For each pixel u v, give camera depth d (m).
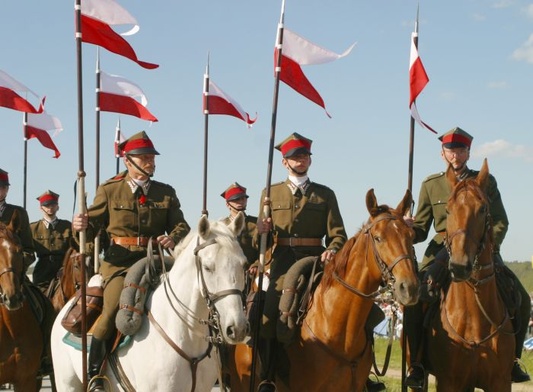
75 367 9.08
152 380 7.92
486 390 9.39
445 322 9.41
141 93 13.04
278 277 9.45
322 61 10.62
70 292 12.35
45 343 10.94
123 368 8.24
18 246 9.96
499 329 9.20
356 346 8.69
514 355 9.50
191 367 7.98
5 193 11.62
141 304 8.20
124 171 9.70
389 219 8.27
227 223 8.35
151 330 8.07
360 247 8.54
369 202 8.50
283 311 8.97
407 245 8.09
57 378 9.52
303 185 9.88
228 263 7.45
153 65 10.70
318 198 9.83
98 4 10.16
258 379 9.50
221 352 9.55
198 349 8.02
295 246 9.73
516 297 9.62
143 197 9.33
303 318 9.04
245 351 9.65
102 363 8.45
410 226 8.51
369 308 8.62
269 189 9.69
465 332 9.25
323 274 9.00
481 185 9.12
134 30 10.74
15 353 10.39
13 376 10.49
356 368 8.77
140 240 9.30
